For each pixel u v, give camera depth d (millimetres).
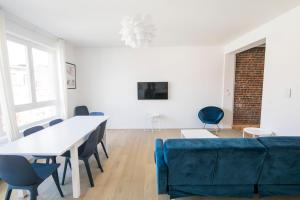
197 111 5484
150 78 5430
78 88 5434
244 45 4121
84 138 2492
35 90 3729
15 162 1650
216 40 4605
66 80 4574
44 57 4129
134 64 5398
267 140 1900
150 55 5363
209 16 2996
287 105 2812
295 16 2650
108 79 5465
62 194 2289
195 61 5344
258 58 5289
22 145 2035
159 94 5418
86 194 2326
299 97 2592
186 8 2684
